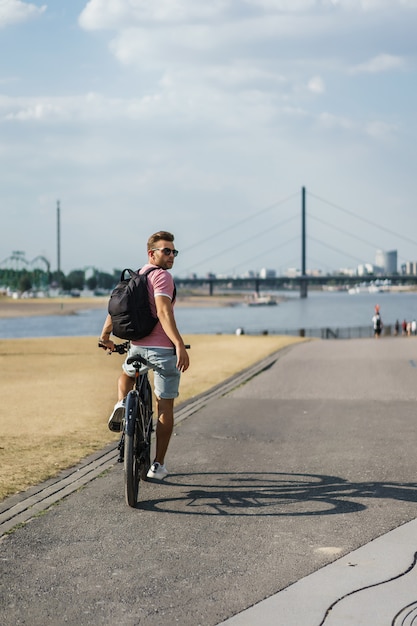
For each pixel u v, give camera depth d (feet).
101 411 33.35
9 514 16.81
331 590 12.26
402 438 26.05
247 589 12.44
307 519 16.33
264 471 20.98
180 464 21.97
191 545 14.70
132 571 13.35
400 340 99.81
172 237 18.44
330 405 34.88
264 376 48.44
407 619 11.05
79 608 11.81
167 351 18.48
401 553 13.98
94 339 103.19
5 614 11.62
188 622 11.25
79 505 17.57
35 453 23.70
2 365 58.75
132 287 17.95
